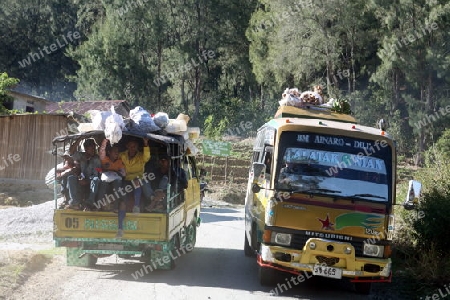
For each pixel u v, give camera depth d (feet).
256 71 184.85
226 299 28.55
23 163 81.56
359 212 30.42
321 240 29.55
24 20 236.84
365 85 178.19
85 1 234.99
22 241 44.96
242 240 50.96
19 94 128.36
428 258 35.99
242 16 205.67
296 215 30.27
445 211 37.29
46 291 27.66
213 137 146.72
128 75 193.06
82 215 31.91
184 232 38.86
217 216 71.67
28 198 77.10
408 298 32.22
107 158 32.53
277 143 31.96
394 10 138.00
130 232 31.91
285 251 29.73
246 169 123.24
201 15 199.31
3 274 29.32
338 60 156.87
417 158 140.87
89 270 33.88
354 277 29.94
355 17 150.92
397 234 42.70
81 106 141.79
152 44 199.31
